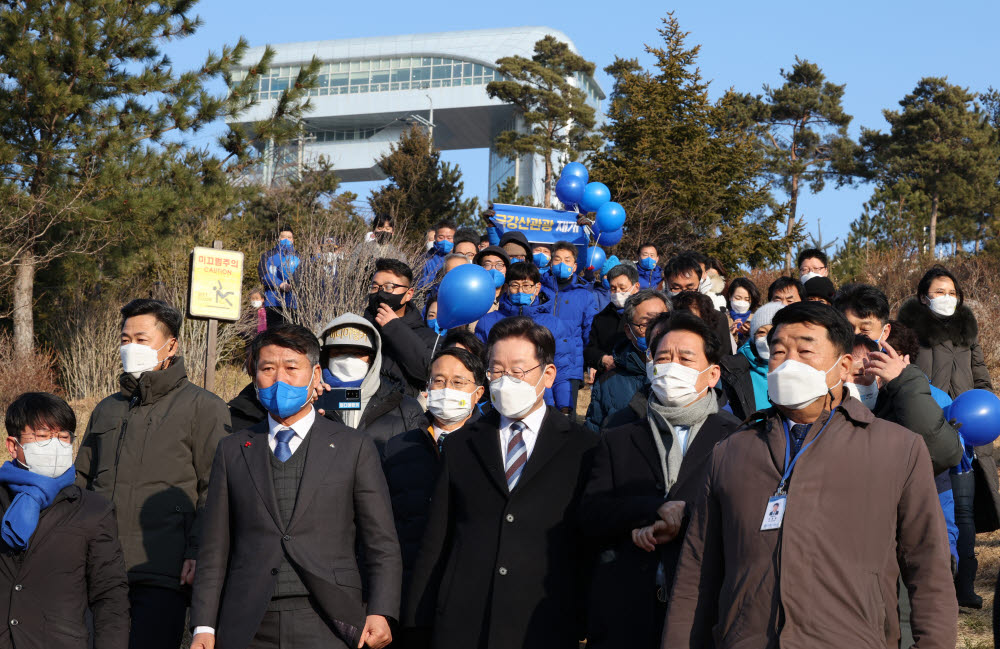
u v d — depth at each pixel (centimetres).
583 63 4406
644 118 2584
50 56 1867
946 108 5231
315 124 9181
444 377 474
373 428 511
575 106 4122
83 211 1802
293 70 9212
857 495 306
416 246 1734
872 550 303
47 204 1817
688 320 405
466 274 626
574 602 409
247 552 401
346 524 412
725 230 2533
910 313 677
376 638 396
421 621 413
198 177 1984
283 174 2930
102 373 1795
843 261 2517
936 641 296
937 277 668
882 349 473
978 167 5003
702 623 329
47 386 1711
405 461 475
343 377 516
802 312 323
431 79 8906
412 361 606
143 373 500
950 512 505
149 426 496
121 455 492
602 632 388
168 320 509
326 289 1420
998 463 926
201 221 2117
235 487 410
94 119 1914
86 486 503
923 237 2964
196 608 398
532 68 4156
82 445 508
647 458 401
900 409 447
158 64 2019
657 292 552
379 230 1504
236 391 1517
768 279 2417
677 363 401
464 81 8838
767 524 310
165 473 492
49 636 421
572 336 873
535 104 4228
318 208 2614
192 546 480
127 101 1962
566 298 897
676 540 379
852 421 318
